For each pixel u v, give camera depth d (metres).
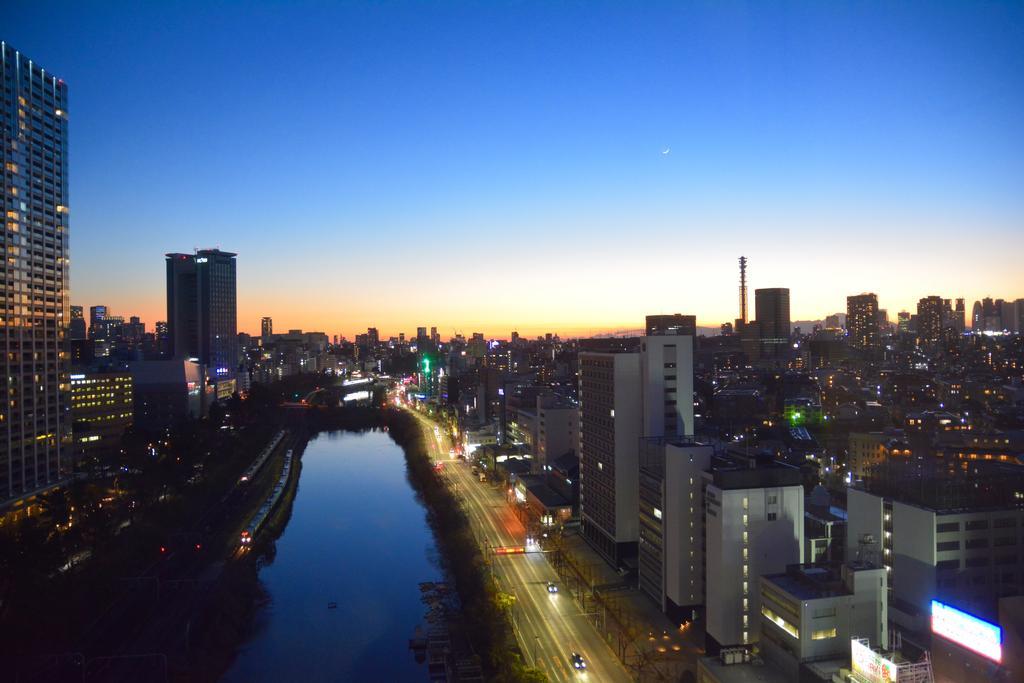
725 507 172.25
